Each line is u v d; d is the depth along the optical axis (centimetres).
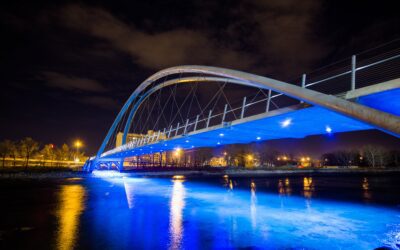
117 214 1822
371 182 5403
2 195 2797
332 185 4612
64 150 11506
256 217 1759
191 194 3044
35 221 1605
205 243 1212
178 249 1138
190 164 10188
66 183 4303
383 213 1958
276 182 5338
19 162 8775
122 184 4188
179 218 1706
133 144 4856
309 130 2162
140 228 1455
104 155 6531
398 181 5619
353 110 892
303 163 14388
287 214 1877
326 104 1007
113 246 1168
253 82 1606
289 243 1223
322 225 1557
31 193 2983
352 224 1588
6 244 1185
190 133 2827
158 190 3403
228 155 11775
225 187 4047
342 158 13212
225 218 1720
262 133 2448
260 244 1204
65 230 1411
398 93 1119
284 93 1292
